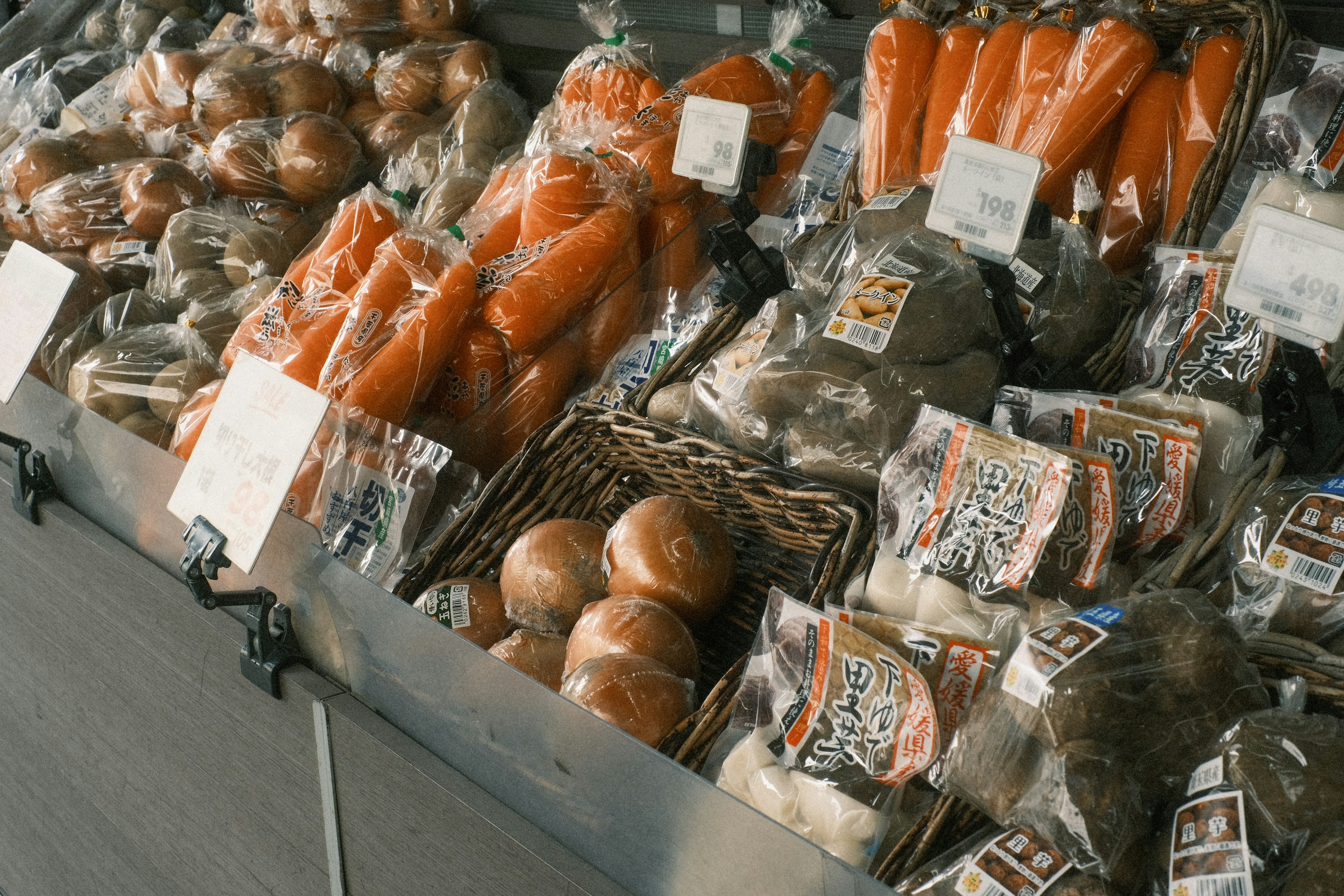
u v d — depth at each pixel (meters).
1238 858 0.63
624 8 2.04
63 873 1.56
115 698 1.33
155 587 1.19
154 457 1.16
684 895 0.77
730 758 0.87
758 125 1.60
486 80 2.04
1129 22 1.28
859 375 1.07
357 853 1.05
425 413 1.47
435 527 1.38
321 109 2.03
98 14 2.59
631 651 1.03
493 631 1.21
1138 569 0.98
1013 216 0.97
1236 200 1.22
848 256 1.22
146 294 1.71
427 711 0.94
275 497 1.00
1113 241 1.31
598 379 1.55
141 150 2.08
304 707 1.04
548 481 1.34
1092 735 0.70
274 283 1.67
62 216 1.86
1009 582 0.86
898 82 1.43
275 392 1.02
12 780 1.62
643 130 1.57
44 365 1.67
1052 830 0.69
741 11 1.88
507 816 0.89
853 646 0.83
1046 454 0.87
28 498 1.36
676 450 1.19
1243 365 1.02
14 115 2.39
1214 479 0.97
